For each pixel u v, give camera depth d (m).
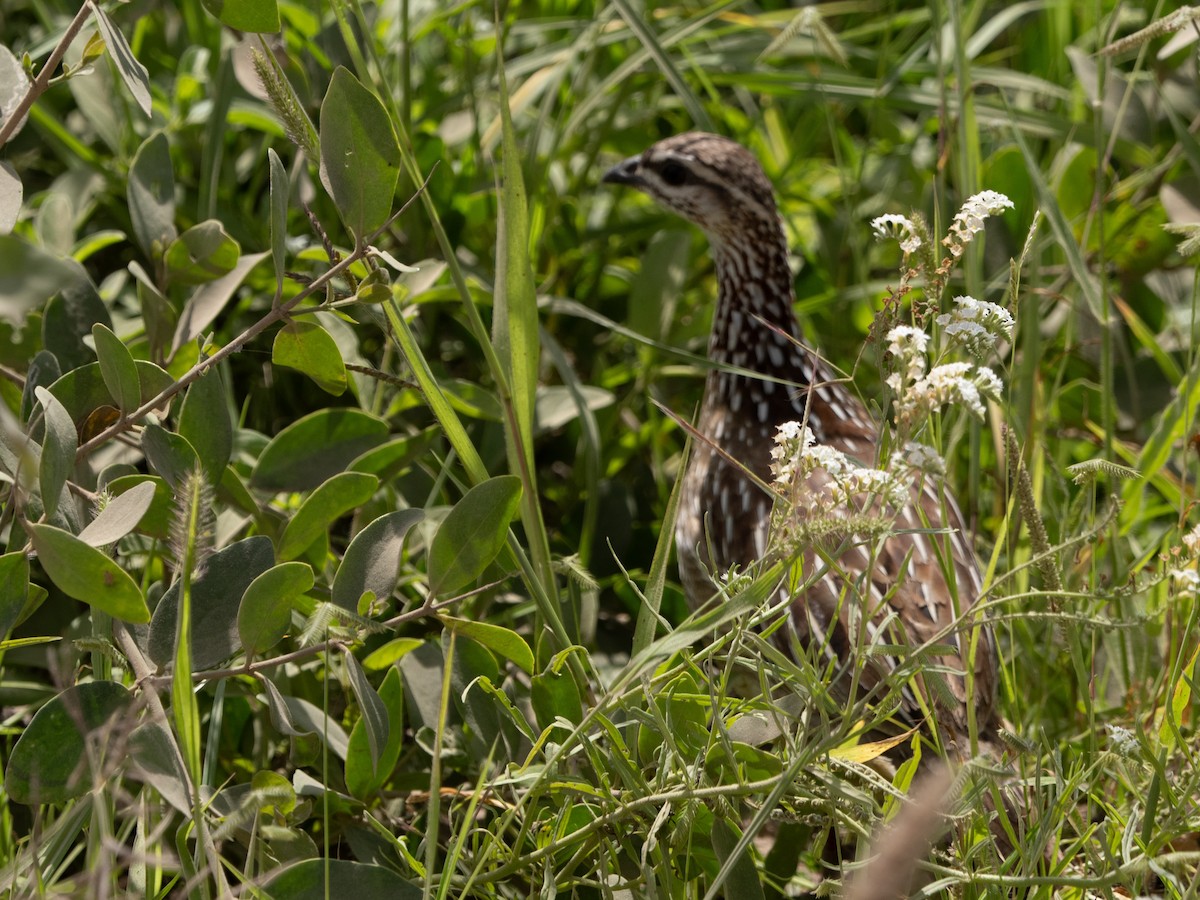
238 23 6.25
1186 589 5.27
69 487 6.07
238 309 9.40
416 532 8.55
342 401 9.65
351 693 7.48
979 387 5.23
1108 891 5.65
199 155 10.51
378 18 10.90
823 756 5.61
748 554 9.00
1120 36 12.33
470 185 10.70
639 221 11.63
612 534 9.66
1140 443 10.44
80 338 7.16
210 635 5.96
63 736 5.45
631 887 5.82
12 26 11.45
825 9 12.81
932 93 11.30
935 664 6.78
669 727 5.95
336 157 5.85
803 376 10.06
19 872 5.36
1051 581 6.47
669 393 11.19
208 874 5.25
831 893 5.63
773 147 12.72
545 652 6.84
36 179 10.59
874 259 11.77
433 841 5.33
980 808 5.96
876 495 5.61
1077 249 8.98
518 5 12.10
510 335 6.98
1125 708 7.98
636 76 12.04
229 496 7.16
